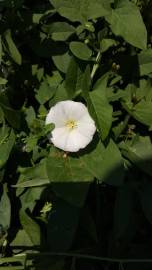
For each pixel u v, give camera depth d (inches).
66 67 7.3
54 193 7.0
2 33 7.0
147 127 7.7
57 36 7.2
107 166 6.7
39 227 6.9
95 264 7.5
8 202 7.1
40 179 6.9
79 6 6.8
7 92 7.4
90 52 6.9
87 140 6.7
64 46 7.3
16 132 7.1
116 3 6.7
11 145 6.7
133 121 7.7
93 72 7.0
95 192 7.4
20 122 7.1
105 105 6.6
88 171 6.7
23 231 7.4
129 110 7.1
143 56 7.3
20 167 7.3
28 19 7.2
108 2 6.7
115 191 7.6
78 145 6.7
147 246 7.3
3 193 7.1
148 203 6.8
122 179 6.6
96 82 6.9
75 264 7.4
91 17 6.8
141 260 6.9
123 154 7.2
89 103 6.5
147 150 7.2
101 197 7.6
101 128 6.4
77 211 6.7
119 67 7.4
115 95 7.1
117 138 7.4
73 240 7.2
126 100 7.3
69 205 6.8
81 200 6.4
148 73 7.4
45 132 6.7
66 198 6.5
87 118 6.7
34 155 7.2
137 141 7.2
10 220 7.4
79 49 6.8
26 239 7.3
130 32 6.6
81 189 6.5
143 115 7.1
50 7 7.4
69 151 6.8
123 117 7.6
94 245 7.4
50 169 6.7
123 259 7.0
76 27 7.7
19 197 7.4
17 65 7.4
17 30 7.3
